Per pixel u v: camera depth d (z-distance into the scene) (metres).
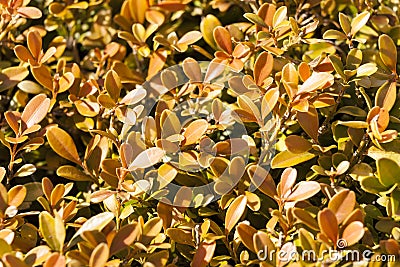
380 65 0.49
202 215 0.47
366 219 0.46
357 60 0.49
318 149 0.47
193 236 0.45
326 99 0.48
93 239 0.42
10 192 0.45
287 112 0.47
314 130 0.47
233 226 0.45
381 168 0.45
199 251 0.44
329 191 0.45
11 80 0.51
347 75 0.48
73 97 0.51
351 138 0.47
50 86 0.50
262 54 0.48
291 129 0.50
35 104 0.48
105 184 0.48
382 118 0.45
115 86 0.48
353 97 0.51
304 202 0.45
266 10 0.51
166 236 0.47
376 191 0.45
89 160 0.49
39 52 0.51
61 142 0.48
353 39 0.50
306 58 0.51
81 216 0.49
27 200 0.48
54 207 0.46
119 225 0.47
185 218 0.47
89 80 0.52
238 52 0.49
